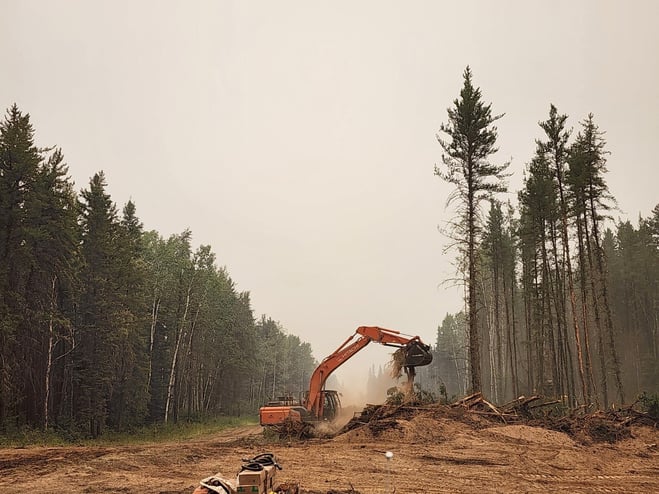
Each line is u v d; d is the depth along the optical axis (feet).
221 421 192.03
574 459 55.83
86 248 124.16
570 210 116.26
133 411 144.77
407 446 64.54
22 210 101.19
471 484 43.39
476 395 85.71
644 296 206.59
